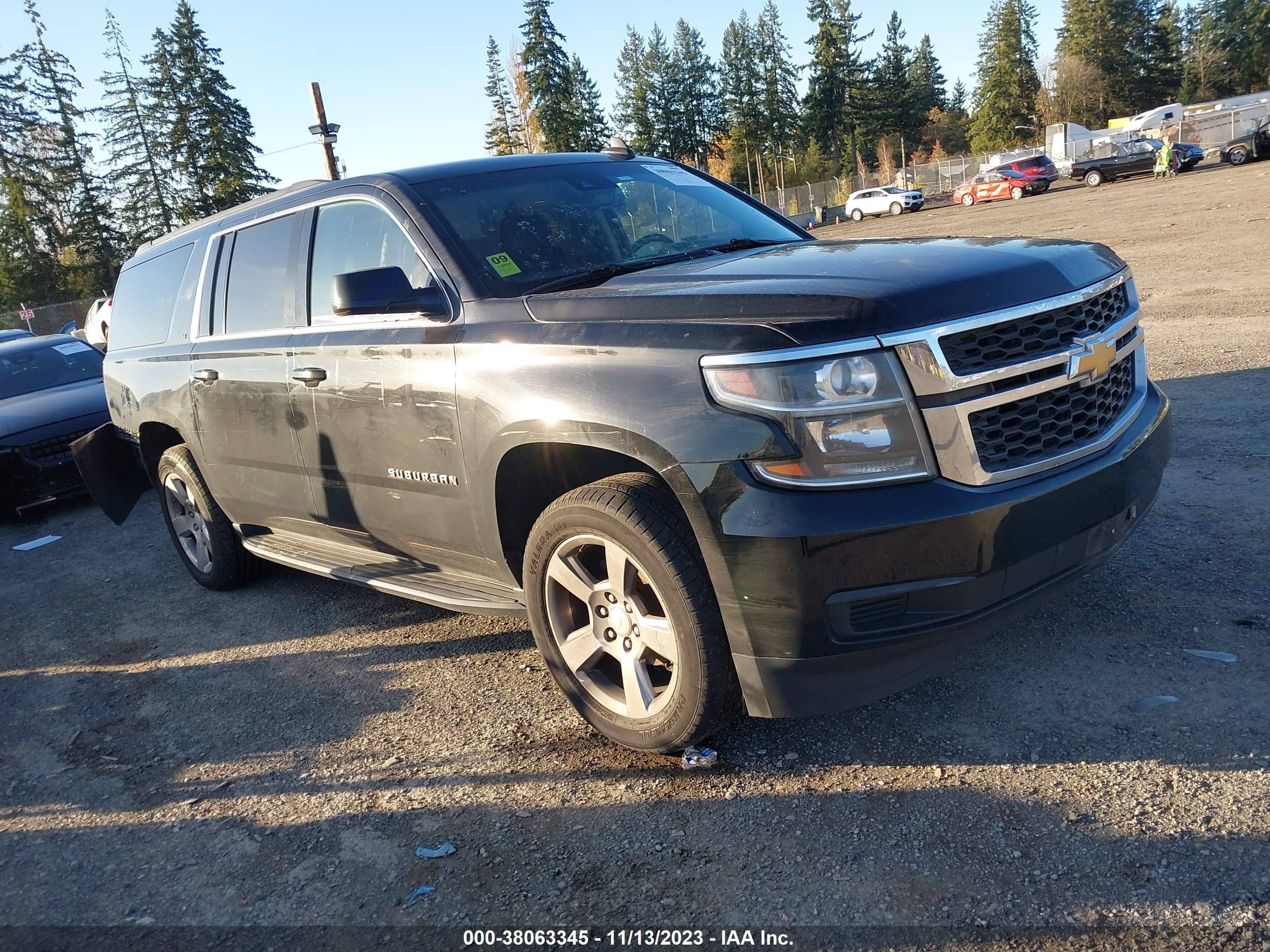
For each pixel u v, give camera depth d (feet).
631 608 9.77
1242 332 27.32
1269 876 7.25
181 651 15.48
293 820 10.09
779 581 8.30
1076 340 9.26
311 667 14.06
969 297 8.68
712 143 290.97
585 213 12.84
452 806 9.91
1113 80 288.10
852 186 216.95
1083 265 9.87
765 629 8.54
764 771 9.70
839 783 9.31
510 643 13.94
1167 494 15.43
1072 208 88.58
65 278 202.59
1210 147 164.86
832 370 8.16
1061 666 10.75
